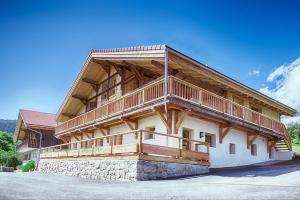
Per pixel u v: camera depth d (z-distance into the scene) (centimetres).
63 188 893
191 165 1414
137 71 1803
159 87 1440
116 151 1358
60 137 2817
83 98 2562
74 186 974
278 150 2509
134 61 1742
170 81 1374
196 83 1886
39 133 3459
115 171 1329
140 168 1209
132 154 1251
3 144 5169
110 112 1845
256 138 2239
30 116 3566
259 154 2239
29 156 3750
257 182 1031
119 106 1752
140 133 1243
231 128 1947
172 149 1354
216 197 731
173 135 1468
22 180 1113
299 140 3828
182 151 1396
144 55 1529
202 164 1470
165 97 1356
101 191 841
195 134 1652
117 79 2064
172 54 1430
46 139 3484
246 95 2164
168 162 1316
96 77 2361
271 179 1116
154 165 1259
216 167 1762
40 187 891
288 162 2089
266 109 2523
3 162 4072
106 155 1431
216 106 1639
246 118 1892
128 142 1834
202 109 1516
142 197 732
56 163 2078
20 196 685
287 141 2411
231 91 2078
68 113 2808
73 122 2417
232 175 1314
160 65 1612
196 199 705
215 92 2006
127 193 802
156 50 1446
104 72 2291
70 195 739
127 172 1246
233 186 935
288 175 1242
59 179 1290
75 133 2519
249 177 1212
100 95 2322
